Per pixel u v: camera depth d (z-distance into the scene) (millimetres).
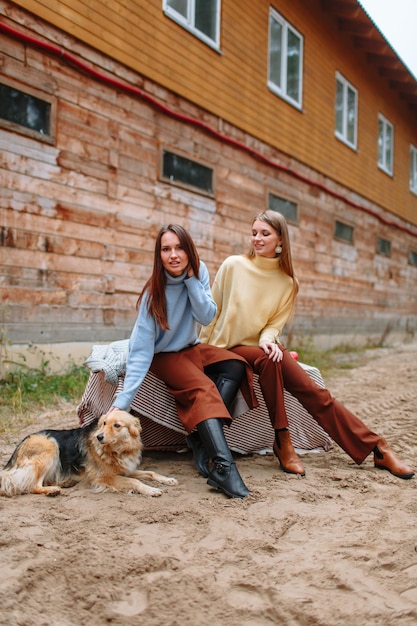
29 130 6250
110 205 7293
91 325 7062
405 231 17547
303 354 10180
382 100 15727
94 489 3088
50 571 2154
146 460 3768
